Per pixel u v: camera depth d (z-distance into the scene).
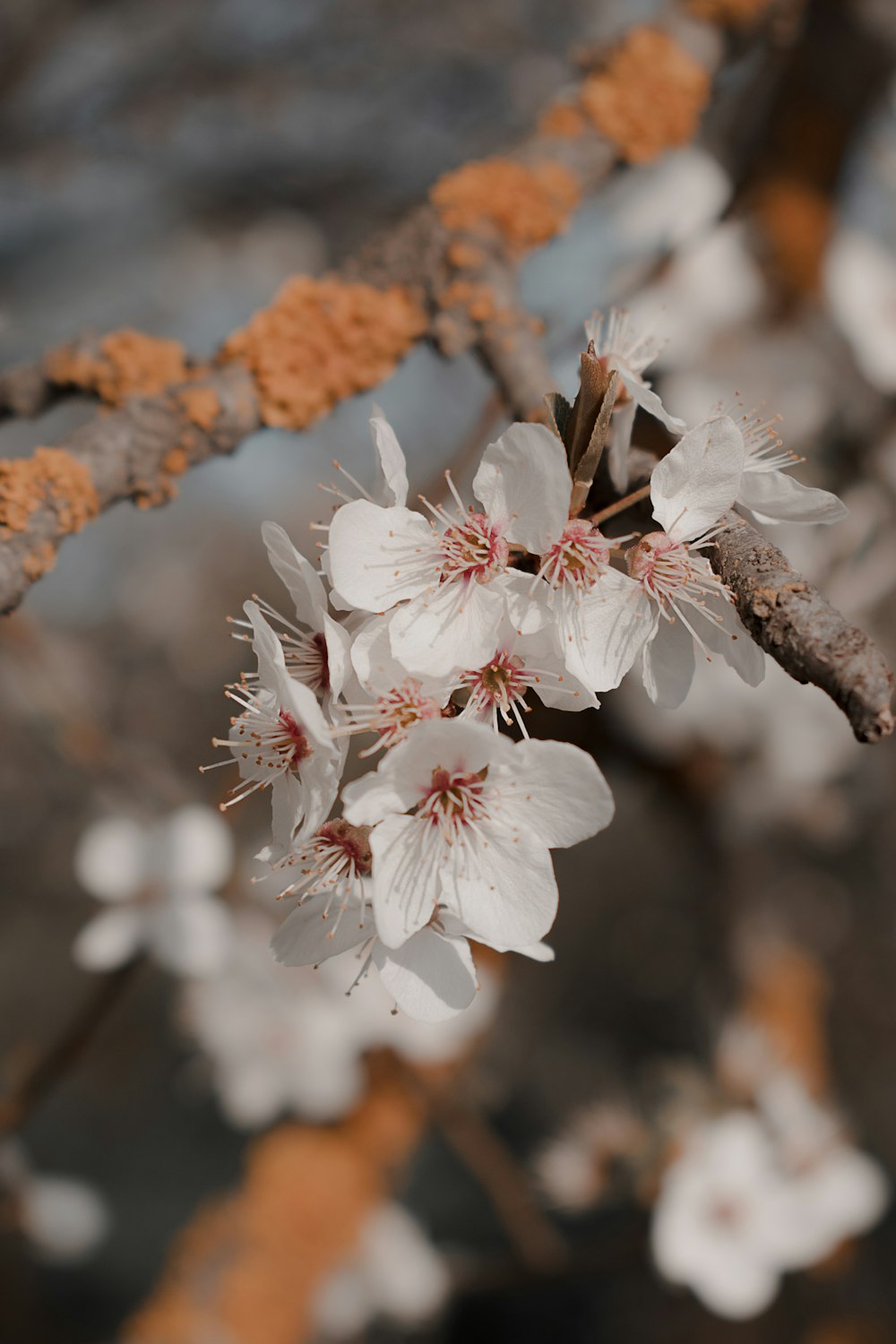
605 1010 1.12
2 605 0.31
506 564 0.29
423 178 0.81
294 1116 0.62
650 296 0.49
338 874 0.29
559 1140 0.49
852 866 0.85
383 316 0.34
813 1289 0.71
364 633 0.29
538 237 0.36
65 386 0.34
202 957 0.47
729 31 0.41
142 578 1.12
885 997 0.93
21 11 0.70
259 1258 0.56
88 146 0.77
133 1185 1.05
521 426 0.28
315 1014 0.55
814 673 0.27
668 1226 0.44
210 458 0.33
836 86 0.49
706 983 0.64
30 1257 0.88
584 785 0.28
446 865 0.28
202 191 0.83
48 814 0.91
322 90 0.82
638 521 0.30
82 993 0.96
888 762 0.70
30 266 0.79
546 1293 0.97
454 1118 0.55
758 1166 0.45
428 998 0.29
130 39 0.78
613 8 0.80
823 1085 0.60
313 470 1.00
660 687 0.29
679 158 0.52
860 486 0.50
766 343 0.51
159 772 0.54
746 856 0.61
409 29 0.81
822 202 0.53
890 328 0.50
